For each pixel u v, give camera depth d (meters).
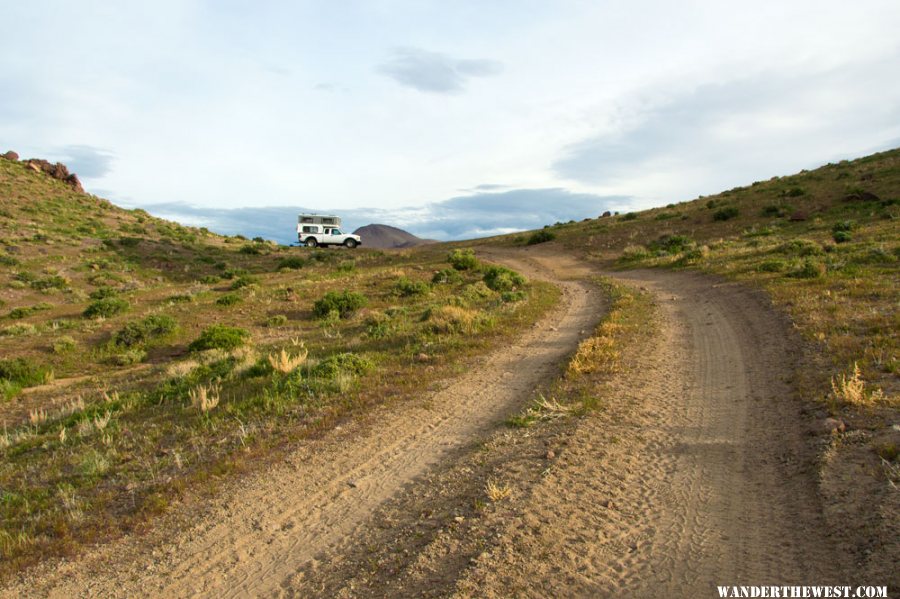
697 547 4.19
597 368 9.77
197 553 4.64
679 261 28.42
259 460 6.43
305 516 5.20
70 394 12.87
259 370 10.96
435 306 19.47
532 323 15.47
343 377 9.44
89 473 6.34
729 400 7.74
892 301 12.02
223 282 33.81
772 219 39.50
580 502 4.95
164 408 9.29
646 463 5.79
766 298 14.77
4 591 4.19
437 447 6.77
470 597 3.63
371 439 7.02
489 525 4.59
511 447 6.43
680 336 12.48
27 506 5.61
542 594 3.66
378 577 4.10
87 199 66.38
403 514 5.10
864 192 38.84
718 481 5.29
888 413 5.90
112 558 4.59
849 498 4.45
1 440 8.40
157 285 34.31
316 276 32.69
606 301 19.48
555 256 41.41
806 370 8.28
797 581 3.64
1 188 56.53
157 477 6.09
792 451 5.66
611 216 65.06
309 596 3.98
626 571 3.93
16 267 34.31
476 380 9.71
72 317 23.05
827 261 20.05
